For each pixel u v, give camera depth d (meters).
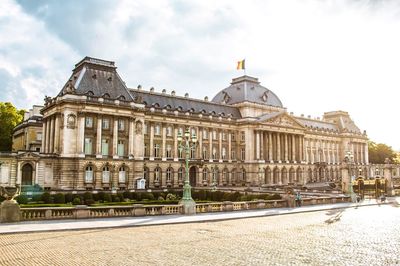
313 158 146.88
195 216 41.19
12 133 116.94
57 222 35.22
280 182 122.12
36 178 77.94
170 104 105.50
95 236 28.56
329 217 42.44
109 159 84.19
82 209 37.94
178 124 105.31
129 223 35.03
